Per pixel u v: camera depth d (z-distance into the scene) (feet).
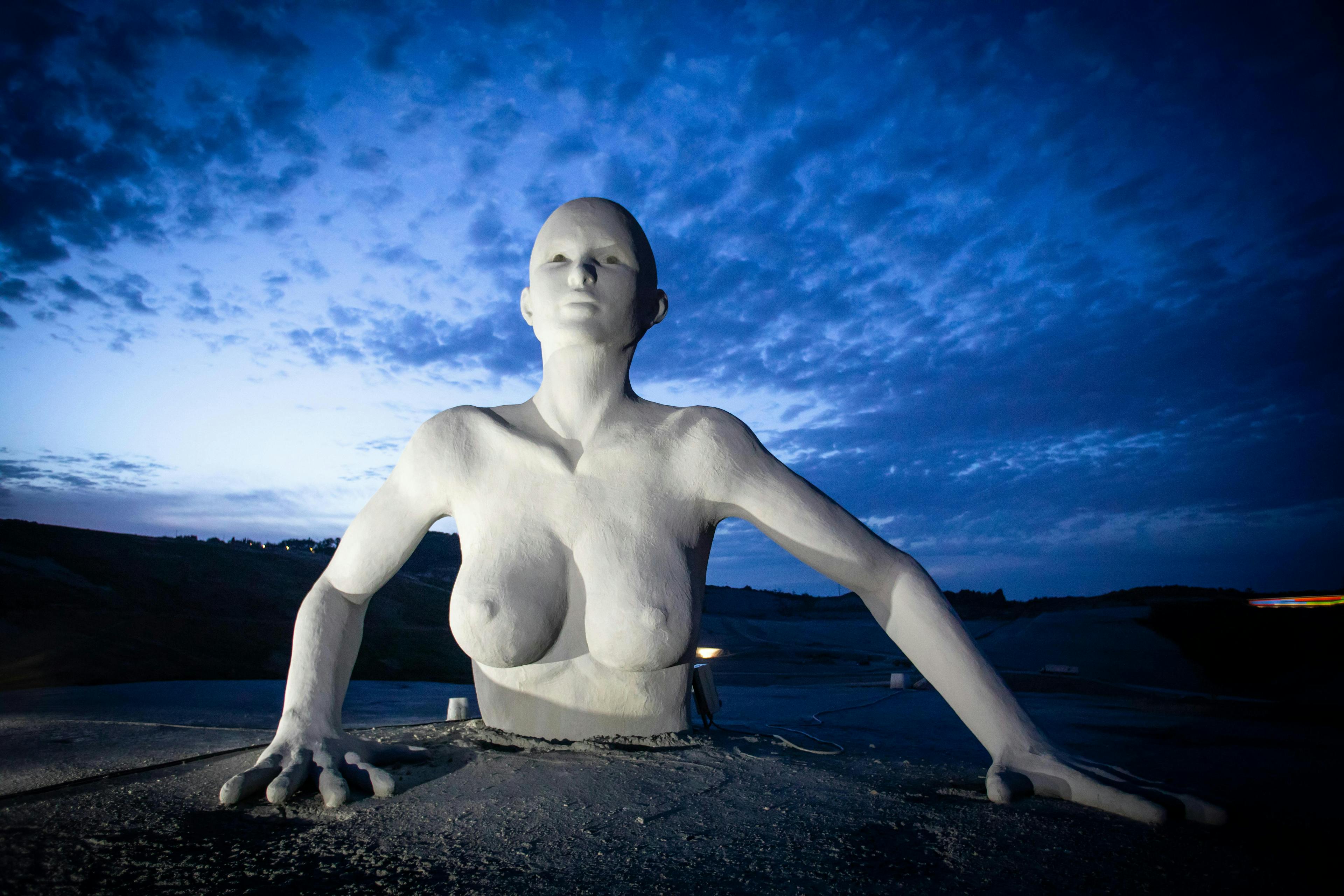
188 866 8.70
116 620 39.99
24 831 9.90
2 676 29.94
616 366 15.76
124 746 15.48
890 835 9.78
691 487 14.79
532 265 16.14
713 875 8.42
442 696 27.14
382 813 10.63
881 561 14.24
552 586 14.33
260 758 12.55
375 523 15.03
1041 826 10.20
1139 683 35.73
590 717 14.74
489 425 15.21
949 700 13.44
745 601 122.62
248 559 56.44
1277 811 11.26
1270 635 38.73
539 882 8.22
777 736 16.08
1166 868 8.83
